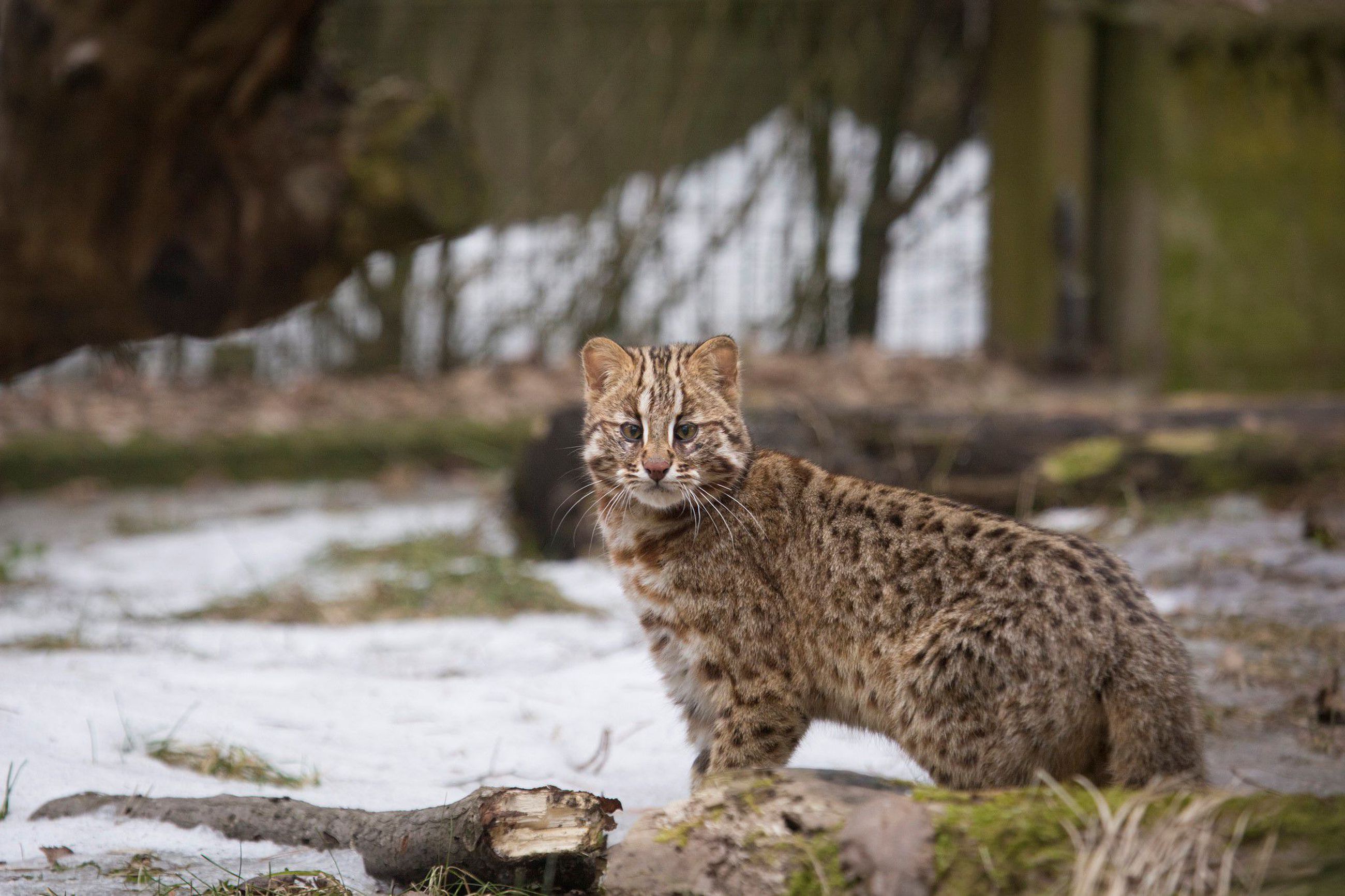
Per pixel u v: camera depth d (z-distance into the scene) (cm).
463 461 1797
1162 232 1809
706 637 620
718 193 2027
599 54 1983
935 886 436
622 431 664
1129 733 503
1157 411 1299
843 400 1733
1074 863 432
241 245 1152
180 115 1067
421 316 2016
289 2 1047
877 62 2028
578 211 2011
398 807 615
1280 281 1828
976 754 529
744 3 1995
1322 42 1803
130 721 726
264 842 562
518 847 484
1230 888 414
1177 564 1063
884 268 2069
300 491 1708
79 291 1127
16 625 1022
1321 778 642
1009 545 547
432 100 1201
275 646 979
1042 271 1878
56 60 1012
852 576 581
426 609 1101
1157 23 1777
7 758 648
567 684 852
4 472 1678
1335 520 1169
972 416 1268
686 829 475
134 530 1452
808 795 471
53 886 519
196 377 2000
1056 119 1852
